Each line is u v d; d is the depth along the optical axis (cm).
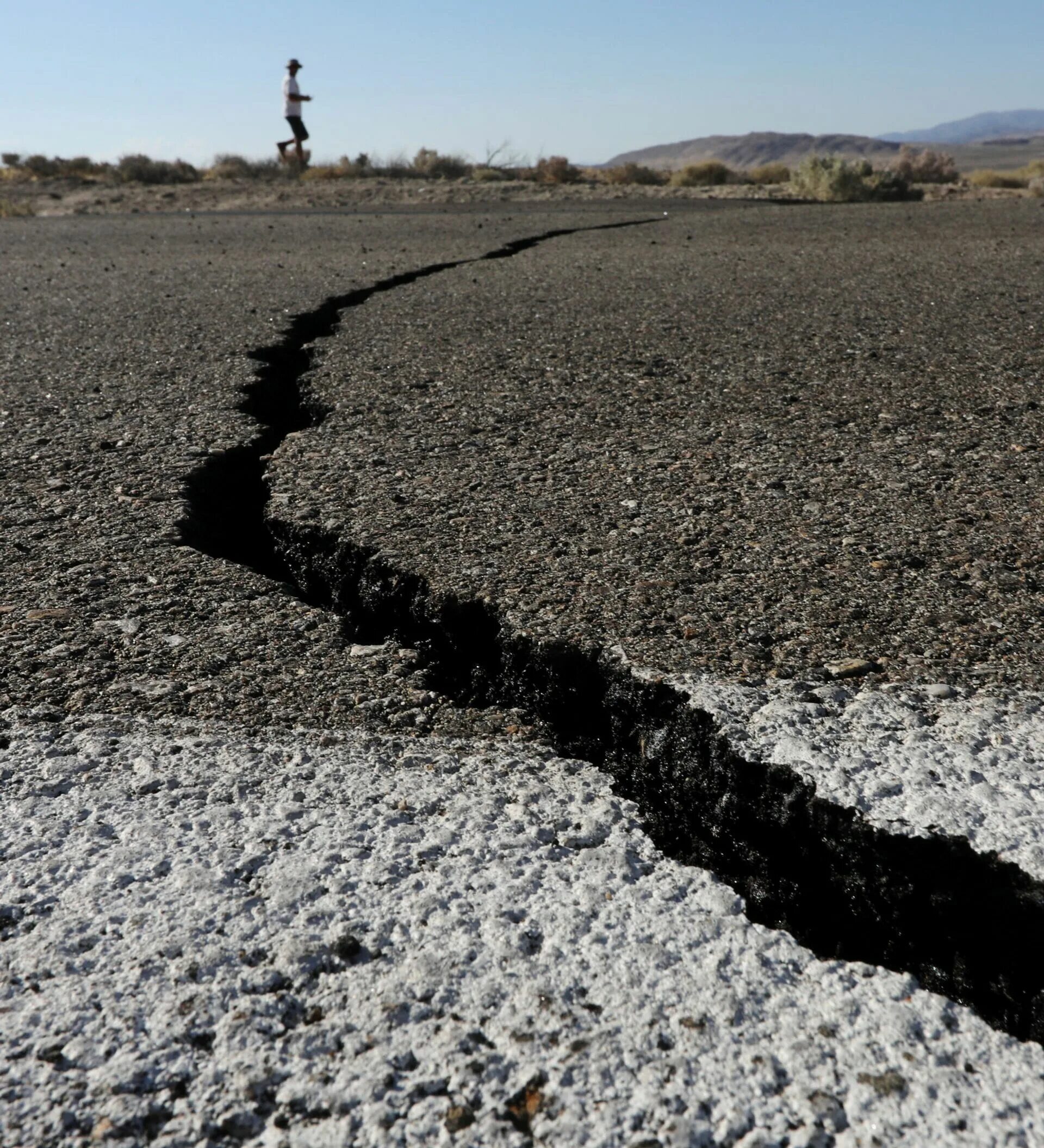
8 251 1134
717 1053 125
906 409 375
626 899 150
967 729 179
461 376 442
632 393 408
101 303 670
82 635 224
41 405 407
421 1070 122
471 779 177
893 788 163
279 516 287
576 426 366
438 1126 116
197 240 1191
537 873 155
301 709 198
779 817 168
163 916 145
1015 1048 126
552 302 630
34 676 208
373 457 336
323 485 310
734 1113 117
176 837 161
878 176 1952
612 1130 115
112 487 314
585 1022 129
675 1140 114
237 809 168
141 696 201
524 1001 132
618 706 200
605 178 2627
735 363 453
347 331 554
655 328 539
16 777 176
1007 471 309
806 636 212
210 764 180
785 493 296
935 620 218
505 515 283
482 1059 124
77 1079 121
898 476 307
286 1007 131
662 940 142
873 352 467
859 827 158
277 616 234
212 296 688
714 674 198
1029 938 145
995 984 145
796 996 134
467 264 859
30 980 135
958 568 243
